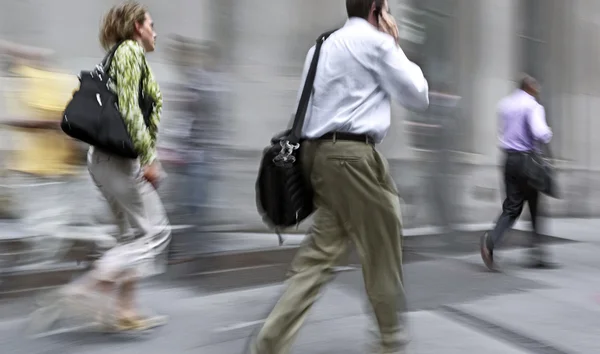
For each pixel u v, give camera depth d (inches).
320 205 111.6
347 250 112.2
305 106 109.4
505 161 209.9
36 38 220.2
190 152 225.9
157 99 136.1
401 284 113.0
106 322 137.3
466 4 302.8
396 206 109.4
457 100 298.8
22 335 135.6
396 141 275.3
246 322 147.3
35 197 196.4
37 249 187.9
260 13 253.6
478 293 180.5
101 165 129.3
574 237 284.0
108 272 134.7
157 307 157.2
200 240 218.7
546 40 342.3
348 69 106.0
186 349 130.6
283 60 258.2
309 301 109.3
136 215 134.7
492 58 316.2
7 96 209.8
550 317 159.8
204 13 244.5
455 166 293.0
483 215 303.6
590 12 361.7
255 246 221.5
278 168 112.4
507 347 137.3
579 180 357.7
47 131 204.2
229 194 235.8
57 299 137.7
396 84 106.4
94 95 125.1
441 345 136.9
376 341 117.0
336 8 267.6
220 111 236.5
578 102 361.1
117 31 135.0
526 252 240.4
